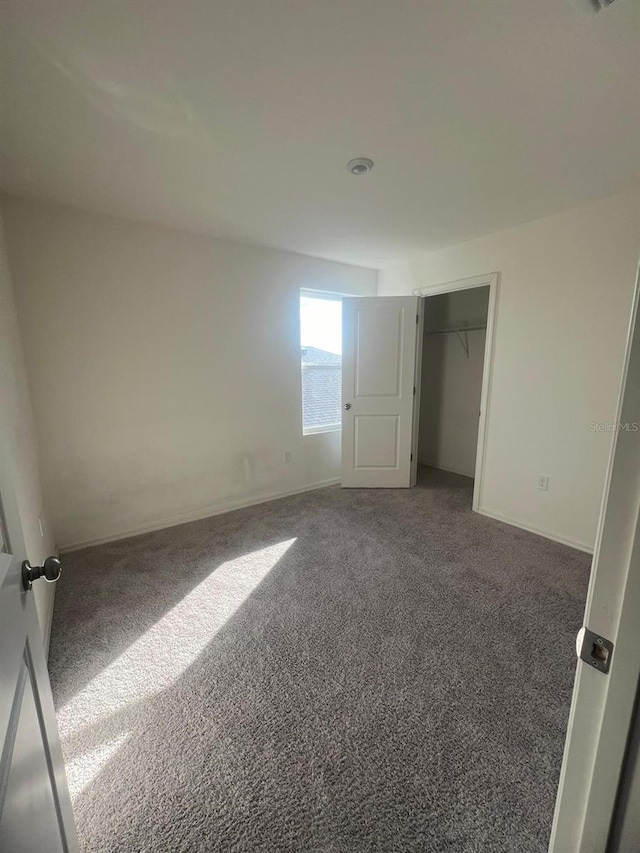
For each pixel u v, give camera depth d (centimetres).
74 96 134
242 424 332
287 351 350
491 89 132
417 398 382
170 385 289
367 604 198
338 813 105
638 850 47
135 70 122
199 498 315
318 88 131
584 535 255
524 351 276
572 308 247
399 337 365
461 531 285
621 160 182
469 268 308
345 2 99
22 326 228
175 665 159
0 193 212
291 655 164
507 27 107
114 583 219
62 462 250
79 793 110
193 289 291
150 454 286
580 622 183
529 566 235
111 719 134
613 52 116
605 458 242
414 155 177
